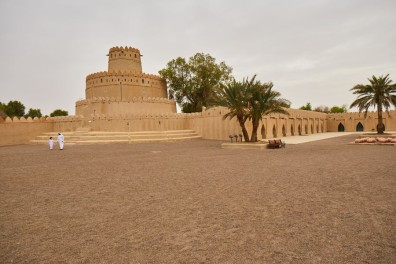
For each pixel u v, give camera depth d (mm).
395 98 36469
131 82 44594
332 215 5777
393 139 23484
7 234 5184
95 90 45188
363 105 38156
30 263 4078
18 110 75188
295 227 5176
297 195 7410
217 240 4695
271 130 37938
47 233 5195
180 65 54969
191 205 6727
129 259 4113
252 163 13703
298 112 47531
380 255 4047
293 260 3957
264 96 23656
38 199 7617
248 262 3938
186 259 4074
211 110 37562
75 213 6328
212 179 9812
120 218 5914
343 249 4262
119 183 9500
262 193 7707
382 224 5207
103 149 23516
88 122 36531
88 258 4180
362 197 7059
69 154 19812
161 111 43688
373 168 11305
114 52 46938
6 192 8500
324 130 63219
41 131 38500
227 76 56125
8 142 34031
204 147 24219
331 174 10234
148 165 13641
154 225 5457
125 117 36625
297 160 14477
